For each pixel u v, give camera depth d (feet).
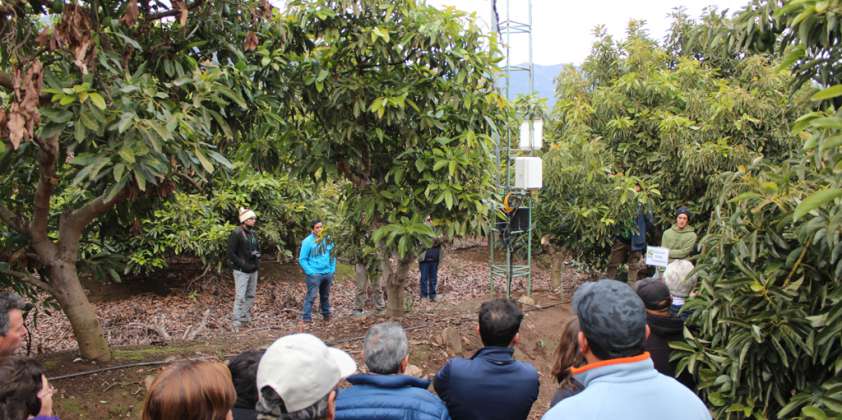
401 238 16.81
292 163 19.10
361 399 7.76
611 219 24.98
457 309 24.48
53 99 10.62
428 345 18.83
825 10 7.97
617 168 28.25
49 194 14.17
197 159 12.67
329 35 16.71
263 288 34.73
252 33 14.43
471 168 17.90
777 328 9.48
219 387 5.76
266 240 35.78
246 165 18.38
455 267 39.99
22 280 14.83
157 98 12.98
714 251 10.97
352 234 22.11
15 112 10.01
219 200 32.45
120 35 12.28
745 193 9.77
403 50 17.21
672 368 11.29
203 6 14.40
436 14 16.90
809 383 9.57
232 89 14.34
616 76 32.37
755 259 10.09
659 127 27.32
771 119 25.86
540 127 24.45
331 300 31.86
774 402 10.20
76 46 10.93
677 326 11.06
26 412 6.96
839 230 8.54
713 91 28.73
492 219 20.48
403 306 23.06
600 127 29.68
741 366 9.68
